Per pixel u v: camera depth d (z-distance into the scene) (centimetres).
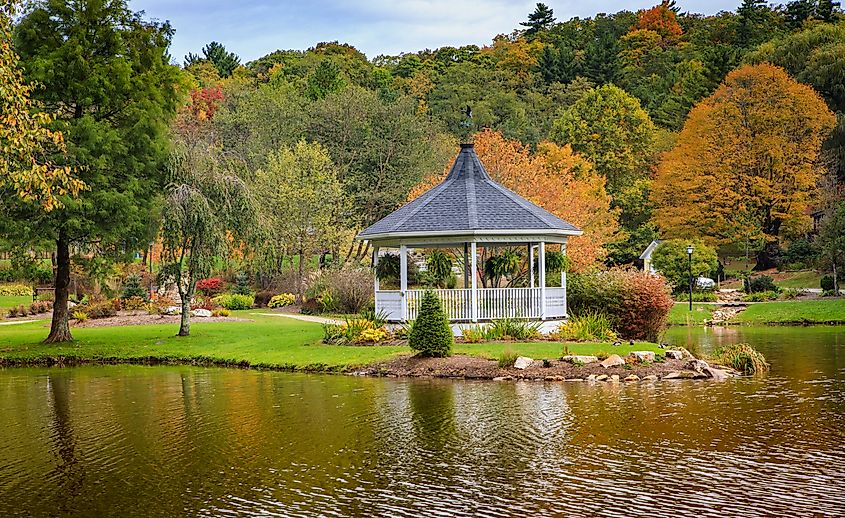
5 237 2666
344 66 8688
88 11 2795
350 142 6506
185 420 1623
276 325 3384
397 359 2234
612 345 2327
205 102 7125
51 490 1159
